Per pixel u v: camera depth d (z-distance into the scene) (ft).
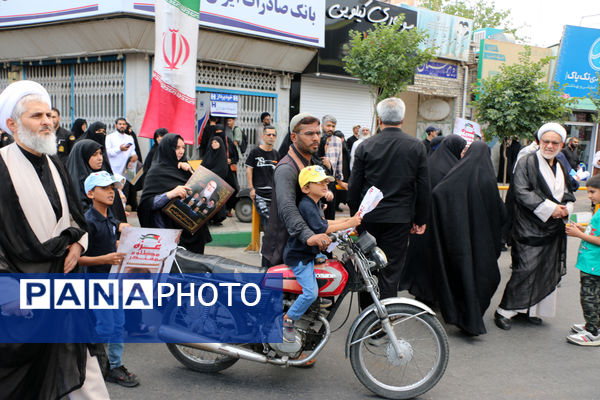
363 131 35.83
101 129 21.95
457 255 14.75
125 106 31.71
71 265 8.33
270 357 11.23
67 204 8.47
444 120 55.52
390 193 13.46
